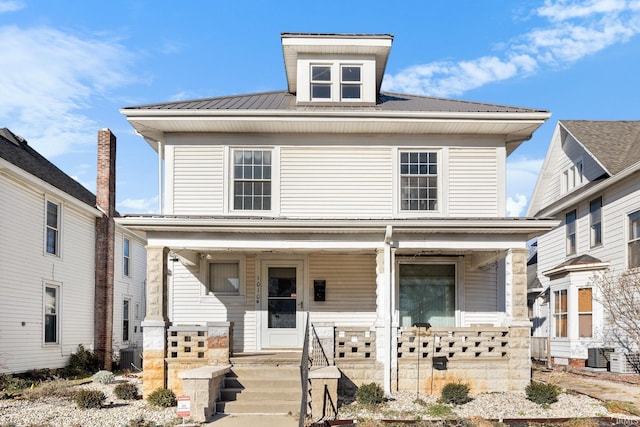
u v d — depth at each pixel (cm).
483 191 1473
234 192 1461
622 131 2158
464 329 1285
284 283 1509
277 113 1389
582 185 2131
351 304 1504
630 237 1773
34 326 1711
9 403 1200
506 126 1434
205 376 1034
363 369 1252
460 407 1126
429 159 1486
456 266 1537
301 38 1530
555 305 2031
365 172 1472
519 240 1313
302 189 1464
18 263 1625
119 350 2295
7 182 1579
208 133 1470
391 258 1300
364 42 1541
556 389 1227
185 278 1499
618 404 1138
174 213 1445
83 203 2003
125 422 1016
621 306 1658
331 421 1014
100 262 2170
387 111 1398
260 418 1042
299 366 1221
